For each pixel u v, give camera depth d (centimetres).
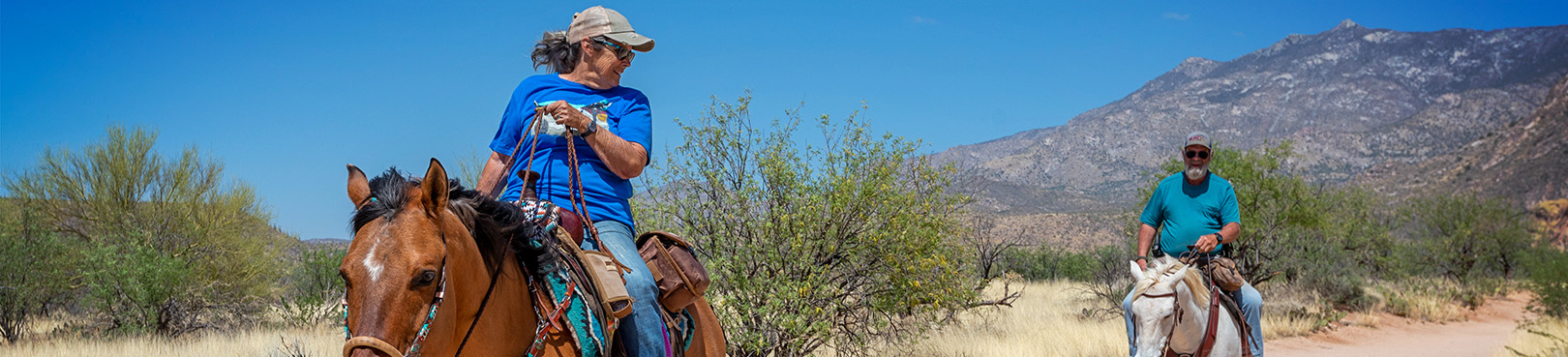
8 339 1580
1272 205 2084
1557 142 19438
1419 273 3297
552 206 341
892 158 1047
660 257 387
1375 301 2316
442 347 274
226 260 1800
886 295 1063
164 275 1609
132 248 1659
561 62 410
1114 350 1297
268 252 1953
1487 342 1739
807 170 1047
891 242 1037
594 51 396
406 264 259
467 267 292
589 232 358
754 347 982
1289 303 2014
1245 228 1961
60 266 1709
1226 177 2067
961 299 1146
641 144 384
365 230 266
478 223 307
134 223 1789
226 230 1806
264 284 1841
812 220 1016
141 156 1847
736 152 1049
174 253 1777
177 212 1809
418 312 261
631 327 353
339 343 1302
